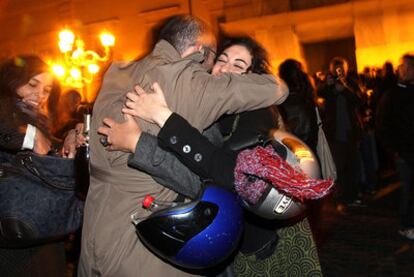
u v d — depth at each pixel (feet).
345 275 11.58
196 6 39.91
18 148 6.24
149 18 41.78
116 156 5.03
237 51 6.68
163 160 4.88
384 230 14.71
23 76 6.56
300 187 4.63
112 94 5.24
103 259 5.06
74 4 45.27
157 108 4.85
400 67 13.34
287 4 37.45
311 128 9.28
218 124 5.97
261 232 6.66
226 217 4.82
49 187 6.40
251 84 4.99
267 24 38.06
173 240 4.73
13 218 6.21
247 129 5.88
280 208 4.99
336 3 36.52
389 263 12.11
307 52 38.73
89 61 19.33
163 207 4.89
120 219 5.03
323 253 13.08
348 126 17.29
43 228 6.35
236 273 6.89
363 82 24.64
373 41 35.68
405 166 13.73
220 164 4.90
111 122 4.96
